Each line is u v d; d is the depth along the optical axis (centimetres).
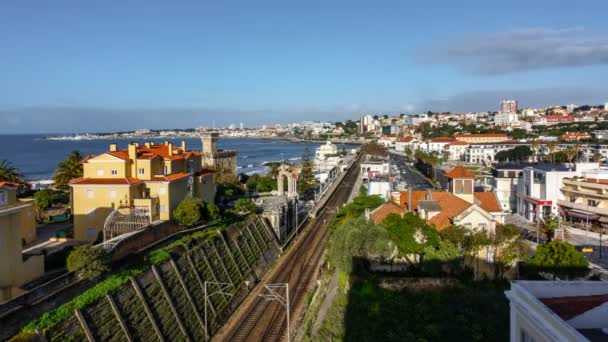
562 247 5056
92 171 6650
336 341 4188
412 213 5559
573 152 17188
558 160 17638
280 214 8781
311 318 4884
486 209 6494
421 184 15775
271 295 5919
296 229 9400
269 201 10494
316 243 8600
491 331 4053
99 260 3875
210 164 13475
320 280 6281
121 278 4050
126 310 3909
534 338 2158
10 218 3997
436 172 17975
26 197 8362
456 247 5209
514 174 11288
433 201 6334
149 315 4103
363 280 5056
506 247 5141
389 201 7244
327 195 13938
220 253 6016
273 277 6725
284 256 7850
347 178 18350
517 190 10606
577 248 7244
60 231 6494
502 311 4362
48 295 3369
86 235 6278
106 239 5438
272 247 7938
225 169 13488
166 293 4469
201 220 6638
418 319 4344
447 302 4616
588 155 17000
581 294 2511
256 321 5144
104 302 3712
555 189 9312
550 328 1998
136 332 3897
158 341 4072
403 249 5191
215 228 6359
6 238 3956
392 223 5409
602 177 9031
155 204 6519
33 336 3047
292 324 4984
